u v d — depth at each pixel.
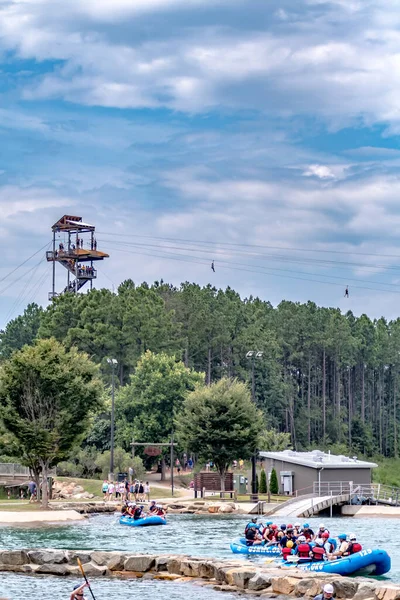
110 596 48.38
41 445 92.88
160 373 154.75
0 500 104.19
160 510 88.81
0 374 96.88
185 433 120.88
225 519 92.88
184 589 50.41
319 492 109.06
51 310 198.88
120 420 154.62
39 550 58.16
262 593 48.59
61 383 94.81
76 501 105.06
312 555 55.03
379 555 53.56
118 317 188.38
